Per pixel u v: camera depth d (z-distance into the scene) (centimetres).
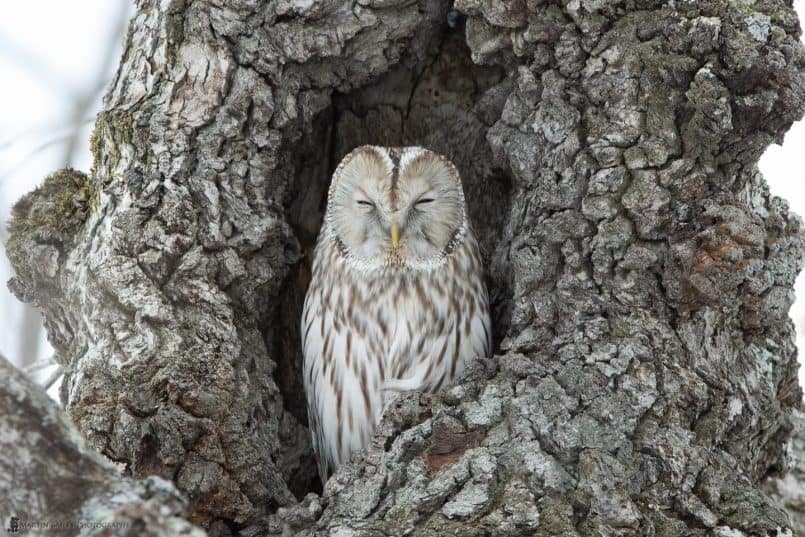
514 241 1068
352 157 1158
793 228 980
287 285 1205
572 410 890
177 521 628
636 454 870
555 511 820
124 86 1032
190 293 967
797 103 885
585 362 920
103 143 1018
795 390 1048
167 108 1003
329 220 1175
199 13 1010
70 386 977
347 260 1144
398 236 1095
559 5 973
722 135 898
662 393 900
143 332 940
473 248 1178
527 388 910
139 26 1042
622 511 823
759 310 942
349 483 894
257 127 1026
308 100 1088
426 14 1089
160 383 907
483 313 1160
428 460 877
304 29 1038
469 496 834
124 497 628
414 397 937
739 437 940
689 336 923
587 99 967
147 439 876
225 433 922
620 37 951
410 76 1206
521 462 848
